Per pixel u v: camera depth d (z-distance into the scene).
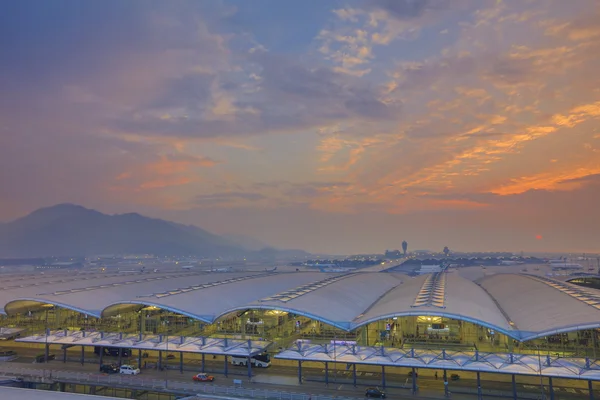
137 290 98.50
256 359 65.56
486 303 75.50
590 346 56.84
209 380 58.78
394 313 60.97
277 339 72.19
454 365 52.25
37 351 77.50
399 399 51.03
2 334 82.25
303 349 60.00
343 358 56.28
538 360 52.12
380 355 56.62
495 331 62.56
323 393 53.38
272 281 114.75
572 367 49.97
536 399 50.31
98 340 67.94
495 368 50.84
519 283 99.00
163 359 70.25
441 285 88.56
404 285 103.00
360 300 86.88
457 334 64.69
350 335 68.69
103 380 58.66
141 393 58.66
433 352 56.69
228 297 86.38
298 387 55.81
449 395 52.19
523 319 66.00
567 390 53.22
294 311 65.50
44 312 88.94
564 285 88.00
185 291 83.69
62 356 73.12
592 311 57.19
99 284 116.12
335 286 91.44
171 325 80.00
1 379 60.69
